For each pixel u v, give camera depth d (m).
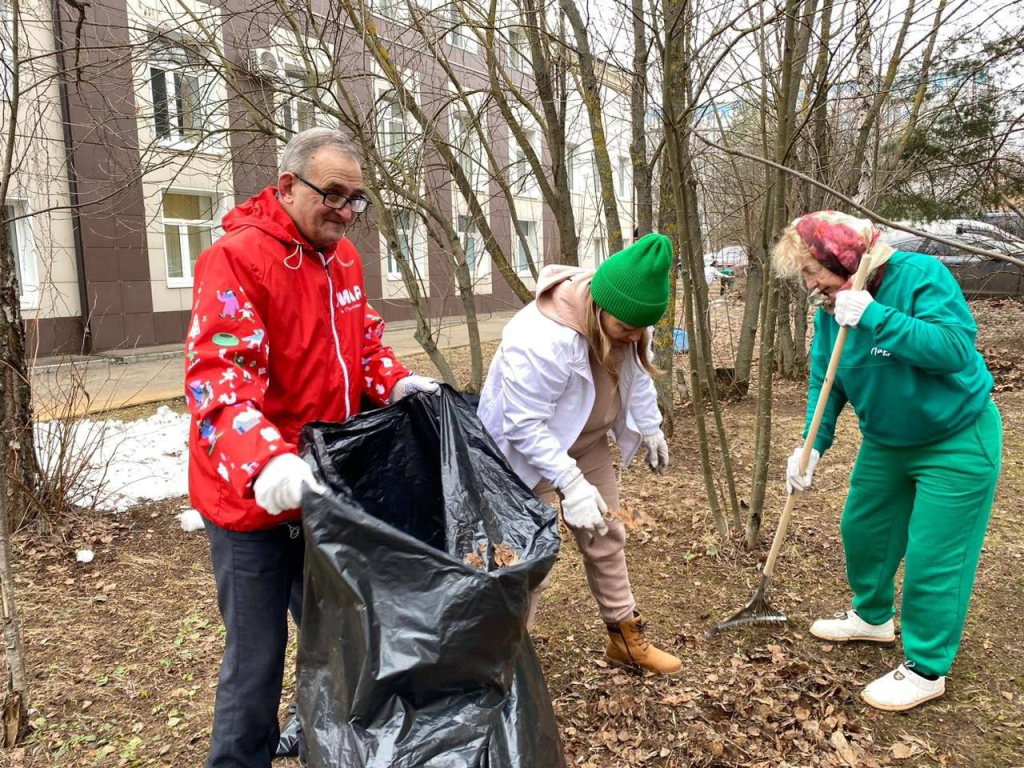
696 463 5.40
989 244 7.95
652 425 2.67
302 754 1.87
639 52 4.68
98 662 2.98
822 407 2.60
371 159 4.89
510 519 1.77
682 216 3.33
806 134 5.93
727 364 9.23
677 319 7.52
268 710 1.91
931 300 2.20
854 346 2.42
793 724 2.41
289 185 1.81
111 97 7.02
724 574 3.54
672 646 2.92
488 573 1.43
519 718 1.51
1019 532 3.84
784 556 3.68
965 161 5.79
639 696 2.58
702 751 2.29
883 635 2.85
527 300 5.43
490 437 1.99
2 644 3.08
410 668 1.40
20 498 4.16
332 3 4.62
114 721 2.60
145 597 3.57
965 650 2.79
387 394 2.17
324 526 1.48
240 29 6.53
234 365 1.69
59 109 9.20
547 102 5.22
